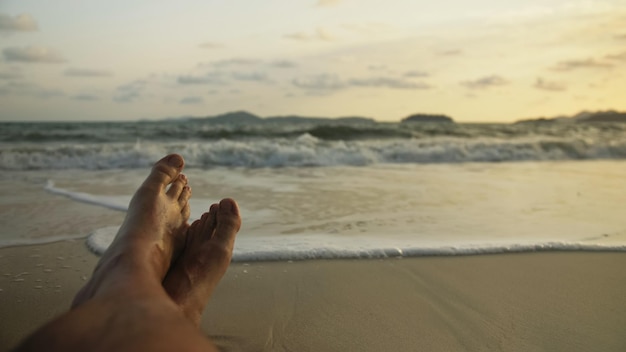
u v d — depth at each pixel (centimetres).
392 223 340
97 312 86
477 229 326
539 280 241
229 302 212
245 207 389
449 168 715
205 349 74
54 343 72
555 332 190
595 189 505
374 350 175
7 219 348
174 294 185
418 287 232
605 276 248
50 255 272
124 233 186
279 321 196
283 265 256
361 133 1372
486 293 226
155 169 251
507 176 616
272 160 737
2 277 238
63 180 545
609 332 190
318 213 370
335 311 206
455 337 186
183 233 216
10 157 667
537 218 360
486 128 1698
